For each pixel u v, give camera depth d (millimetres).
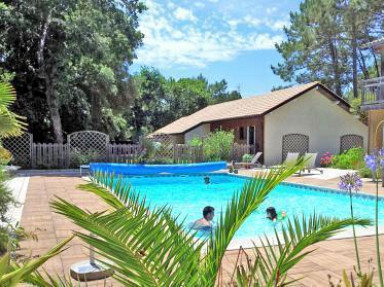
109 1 21453
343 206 12094
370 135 18859
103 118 26031
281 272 2391
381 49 19734
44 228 6812
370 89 19375
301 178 16609
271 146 23750
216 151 22578
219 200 13414
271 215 9070
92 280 4133
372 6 31250
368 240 6223
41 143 21250
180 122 37406
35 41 21016
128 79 26125
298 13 38188
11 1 19938
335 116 25188
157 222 1958
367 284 2221
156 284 1859
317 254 5414
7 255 1654
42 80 21594
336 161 21672
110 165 16438
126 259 1782
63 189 12406
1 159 5223
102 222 1714
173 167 17188
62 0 19031
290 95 23844
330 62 38875
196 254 2170
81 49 19859
